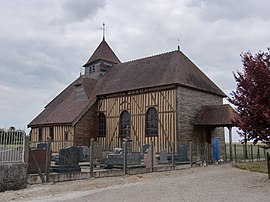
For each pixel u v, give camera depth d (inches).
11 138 385.7
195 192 361.1
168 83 831.1
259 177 506.6
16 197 331.3
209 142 896.9
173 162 641.6
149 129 866.8
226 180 470.6
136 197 331.6
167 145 815.1
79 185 414.3
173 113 817.5
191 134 840.9
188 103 849.5
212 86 969.5
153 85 863.1
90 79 1113.4
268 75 442.6
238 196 332.8
